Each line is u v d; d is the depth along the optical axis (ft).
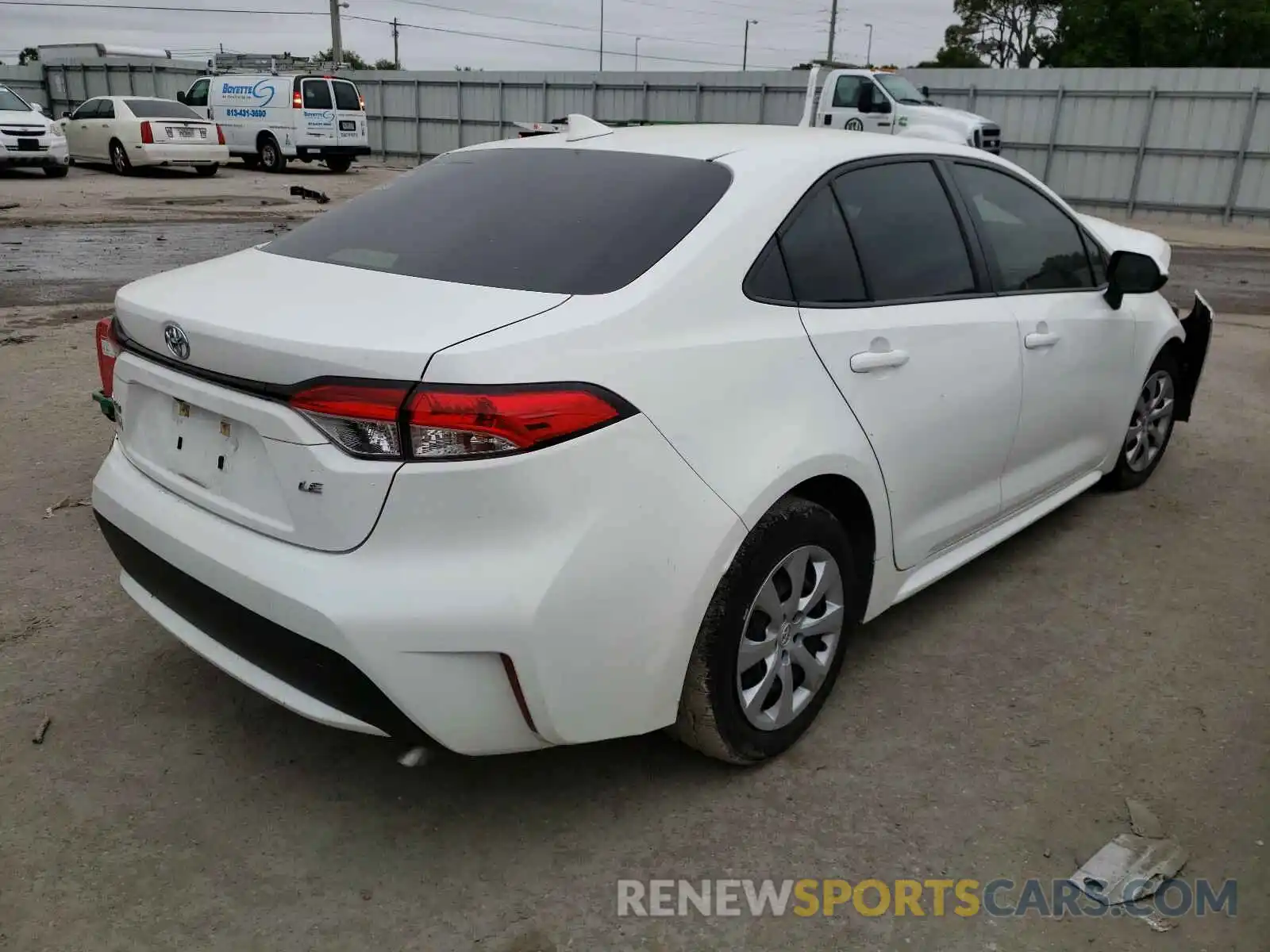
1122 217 69.26
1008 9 171.22
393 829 8.54
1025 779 9.28
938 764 9.47
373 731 7.52
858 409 9.33
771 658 9.04
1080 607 12.59
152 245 39.22
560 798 8.95
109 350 9.24
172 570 8.20
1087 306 13.28
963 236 11.32
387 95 101.24
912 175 10.89
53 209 50.11
